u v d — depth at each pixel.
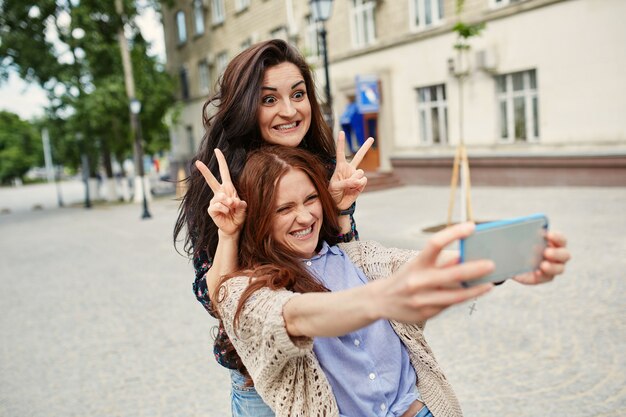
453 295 0.92
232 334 1.42
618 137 11.60
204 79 26.12
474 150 14.49
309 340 1.26
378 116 17.02
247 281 1.44
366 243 1.80
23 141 74.94
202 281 1.66
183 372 4.41
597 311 4.70
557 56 12.36
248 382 1.60
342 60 17.97
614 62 11.45
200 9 25.22
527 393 3.50
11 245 13.19
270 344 1.26
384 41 16.39
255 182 1.50
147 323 5.74
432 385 1.60
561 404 3.33
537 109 13.17
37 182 77.44
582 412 3.23
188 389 4.10
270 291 1.37
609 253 6.43
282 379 1.38
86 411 3.88
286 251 1.53
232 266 1.53
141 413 3.79
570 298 5.08
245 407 1.62
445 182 15.47
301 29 19.09
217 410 3.75
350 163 1.78
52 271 9.18
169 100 23.91
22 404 4.08
